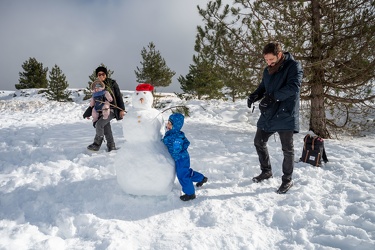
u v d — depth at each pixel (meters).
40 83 31.11
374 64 6.23
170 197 3.42
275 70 3.45
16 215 2.95
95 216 2.95
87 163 4.66
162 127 3.52
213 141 6.38
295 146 5.87
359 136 8.31
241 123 9.95
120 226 2.76
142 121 3.31
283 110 3.50
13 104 14.28
